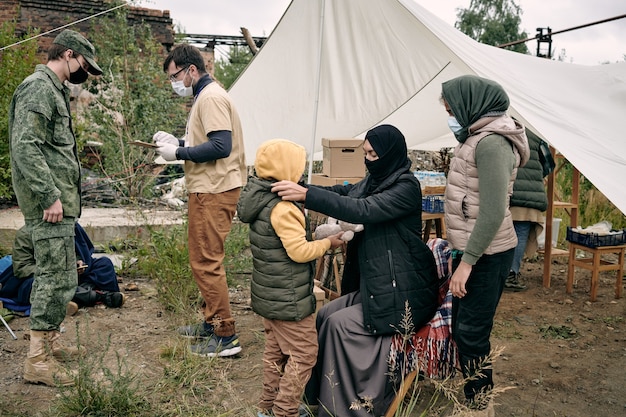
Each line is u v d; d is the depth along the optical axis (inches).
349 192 127.3
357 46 197.8
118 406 126.2
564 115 143.3
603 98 178.4
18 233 188.5
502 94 106.3
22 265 186.9
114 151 374.3
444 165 317.1
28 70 327.6
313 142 190.7
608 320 194.4
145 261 227.3
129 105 393.1
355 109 220.2
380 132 113.5
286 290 112.6
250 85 213.8
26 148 126.9
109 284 201.3
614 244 212.4
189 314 180.7
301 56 204.2
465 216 109.3
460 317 113.7
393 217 110.8
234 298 211.6
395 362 112.7
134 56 418.3
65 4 454.0
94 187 354.3
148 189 372.5
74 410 124.6
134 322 183.0
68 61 137.7
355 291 126.3
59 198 132.2
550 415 132.1
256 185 112.6
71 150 139.6
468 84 106.7
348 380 112.0
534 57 201.0
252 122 222.1
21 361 153.6
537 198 211.6
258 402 132.6
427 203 215.5
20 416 123.6
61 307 138.9
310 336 115.0
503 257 111.1
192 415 125.4
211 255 152.3
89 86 395.9
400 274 112.8
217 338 156.6
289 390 111.8
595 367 157.8
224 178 150.2
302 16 192.5
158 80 423.5
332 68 205.2
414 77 207.0
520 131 106.0
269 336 121.0
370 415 111.3
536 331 184.9
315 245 112.7
